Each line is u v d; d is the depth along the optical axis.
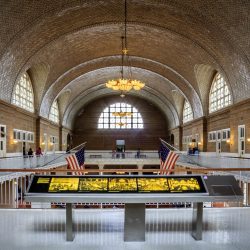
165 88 33.25
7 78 18.06
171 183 5.50
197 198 5.28
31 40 17.77
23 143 22.75
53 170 6.32
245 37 15.52
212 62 20.52
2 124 18.25
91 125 43.34
